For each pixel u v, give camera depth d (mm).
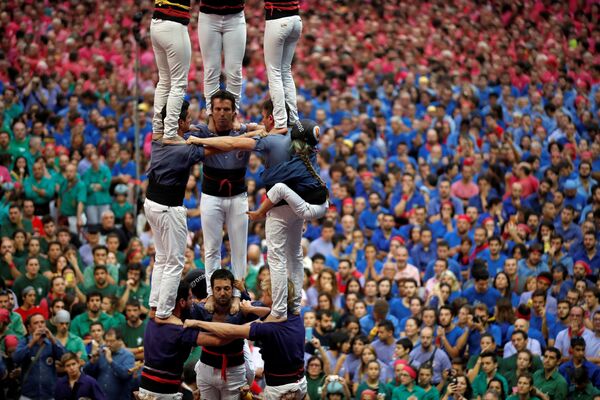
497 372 16312
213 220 11898
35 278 18344
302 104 26625
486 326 16969
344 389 15594
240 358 12281
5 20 32062
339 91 28703
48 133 25453
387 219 20797
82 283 18578
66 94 27844
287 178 11281
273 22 11711
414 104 27797
